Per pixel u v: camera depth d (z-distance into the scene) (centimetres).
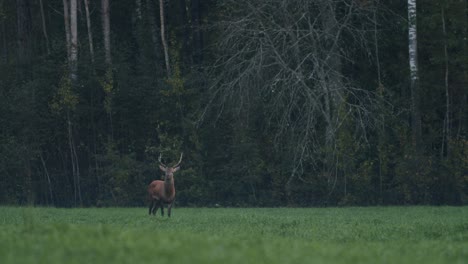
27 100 8600
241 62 7862
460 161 8188
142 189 8481
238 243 2259
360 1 8019
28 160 8512
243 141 8400
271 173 8494
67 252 1909
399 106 8619
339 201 8250
